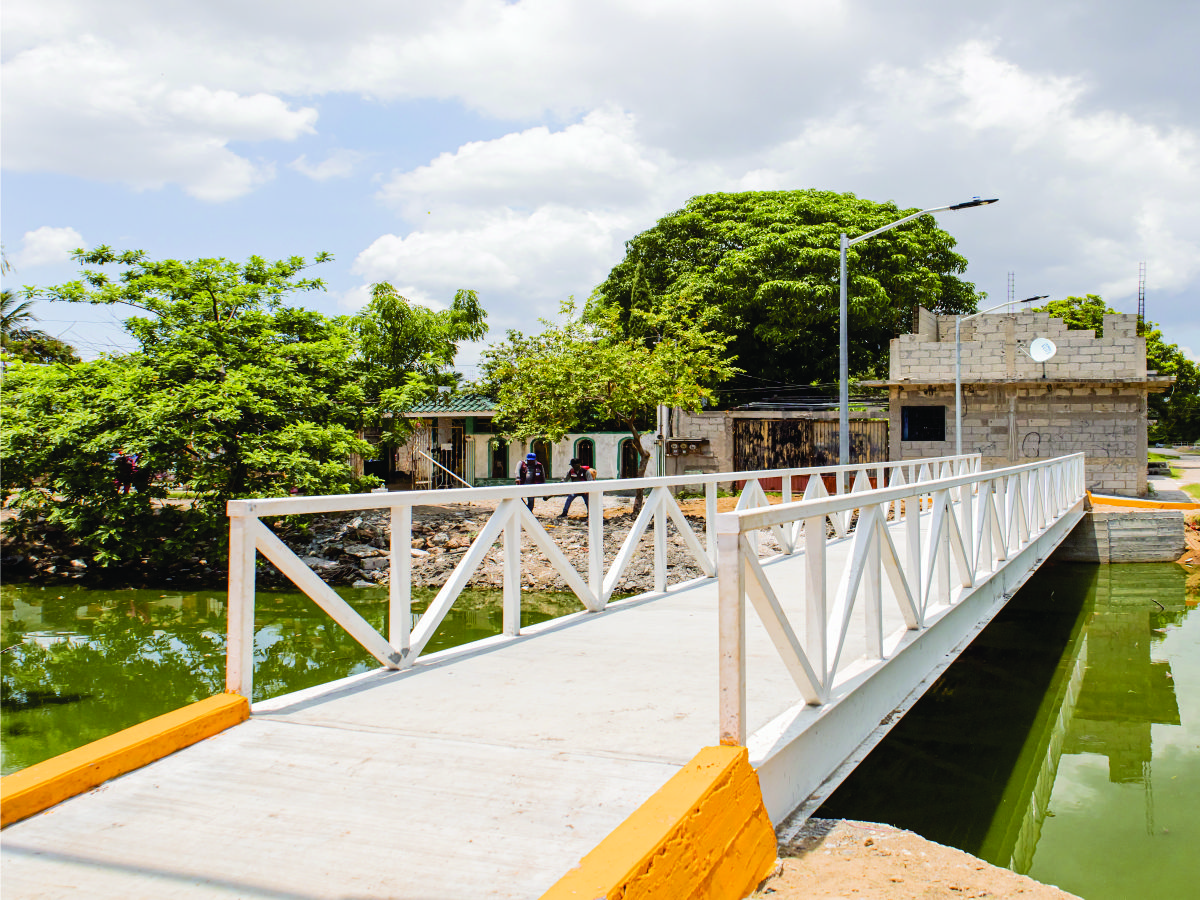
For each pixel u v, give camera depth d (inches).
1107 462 948.6
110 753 134.5
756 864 128.1
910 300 1192.2
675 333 826.2
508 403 767.1
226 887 102.3
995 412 980.6
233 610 165.0
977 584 299.0
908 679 217.2
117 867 107.1
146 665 388.8
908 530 230.2
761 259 1151.0
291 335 757.3
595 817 119.6
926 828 251.0
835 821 156.4
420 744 148.6
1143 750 320.2
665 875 105.1
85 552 668.1
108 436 576.4
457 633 448.8
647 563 609.6
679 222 1275.8
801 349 1240.8
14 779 124.2
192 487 616.7
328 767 138.3
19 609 518.3
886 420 1031.6
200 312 661.3
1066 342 960.3
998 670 437.7
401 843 112.7
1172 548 756.6
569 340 765.9
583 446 1056.8
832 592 310.5
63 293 623.8
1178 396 2145.7
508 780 132.5
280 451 616.7
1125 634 518.0
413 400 789.2
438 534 694.5
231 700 160.1
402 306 1107.9
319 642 427.2
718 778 121.6
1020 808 265.7
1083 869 223.3
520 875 104.2
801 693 164.2
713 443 1008.2
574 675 195.8
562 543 669.3
